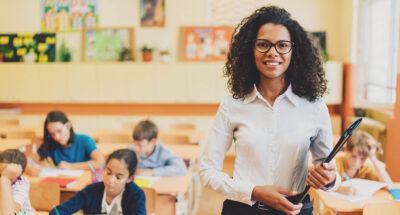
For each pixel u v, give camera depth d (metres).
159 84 6.11
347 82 5.81
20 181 2.11
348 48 5.79
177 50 6.35
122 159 1.95
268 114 1.18
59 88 6.21
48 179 2.73
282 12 1.18
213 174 1.21
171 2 6.30
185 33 6.30
